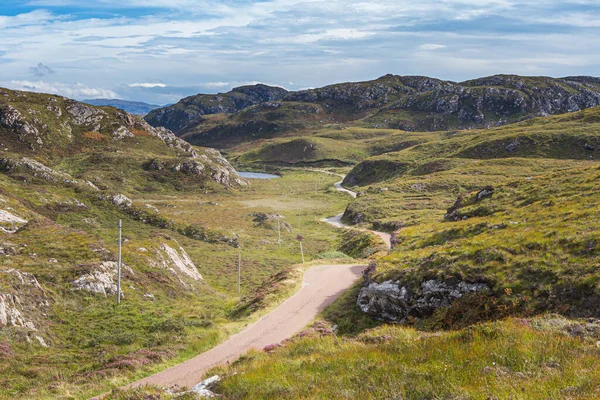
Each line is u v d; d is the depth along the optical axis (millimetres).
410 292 27953
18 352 27938
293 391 12414
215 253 93250
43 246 51156
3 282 34281
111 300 41938
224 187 199500
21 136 182250
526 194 50969
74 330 34062
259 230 123812
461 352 12711
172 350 28172
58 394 20953
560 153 159250
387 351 14945
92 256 49969
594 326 14625
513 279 23328
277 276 47750
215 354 27266
